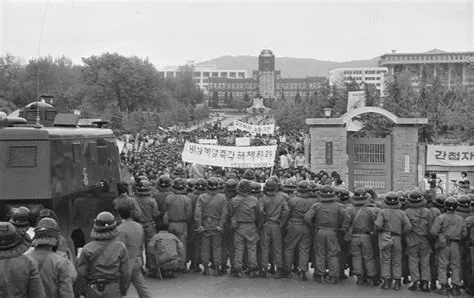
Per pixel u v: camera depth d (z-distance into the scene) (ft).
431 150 94.02
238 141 122.62
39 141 38.58
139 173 66.08
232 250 49.65
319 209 46.85
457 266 44.01
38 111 50.19
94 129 49.21
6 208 38.22
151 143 176.96
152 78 325.42
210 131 266.77
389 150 95.66
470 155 92.89
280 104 385.70
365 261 46.29
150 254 47.26
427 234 45.03
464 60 493.77
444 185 93.45
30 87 247.09
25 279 25.16
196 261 50.21
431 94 156.97
